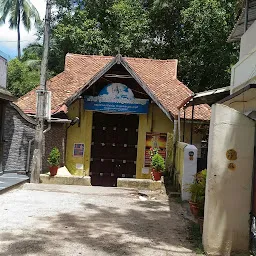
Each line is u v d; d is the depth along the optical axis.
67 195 10.22
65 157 15.48
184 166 10.11
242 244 5.57
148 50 24.56
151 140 15.59
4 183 10.74
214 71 23.12
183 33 23.95
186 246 6.07
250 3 10.64
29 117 13.01
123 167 15.95
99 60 18.39
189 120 14.70
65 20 25.67
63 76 17.39
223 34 22.05
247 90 6.14
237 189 5.61
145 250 5.75
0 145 12.33
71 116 15.43
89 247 5.76
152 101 15.28
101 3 25.70
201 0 22.28
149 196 10.69
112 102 15.38
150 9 25.69
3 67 12.12
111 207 8.93
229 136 5.63
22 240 5.93
